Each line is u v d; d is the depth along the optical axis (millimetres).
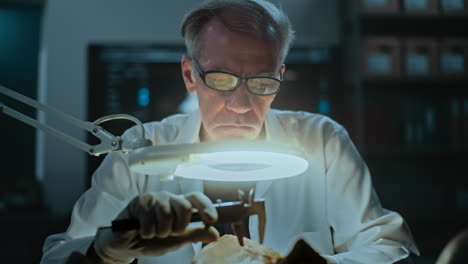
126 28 3457
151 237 686
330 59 3410
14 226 3082
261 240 696
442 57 3244
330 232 1185
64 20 3414
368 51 3232
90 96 3293
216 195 1178
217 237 739
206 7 927
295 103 3357
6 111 823
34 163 3260
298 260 711
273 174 854
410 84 3338
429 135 3207
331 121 1291
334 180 1193
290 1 3557
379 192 3217
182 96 3312
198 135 1217
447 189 3213
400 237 1058
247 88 878
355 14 3260
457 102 3215
